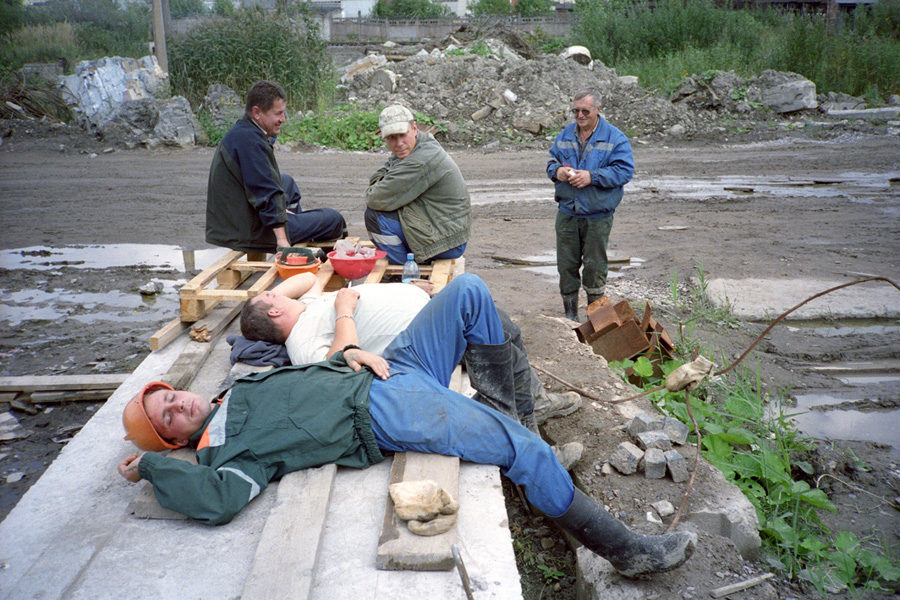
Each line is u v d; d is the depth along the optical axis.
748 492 3.62
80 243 8.45
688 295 6.77
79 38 17.77
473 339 3.18
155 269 7.52
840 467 4.07
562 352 4.75
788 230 9.05
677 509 3.19
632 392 4.27
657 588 2.78
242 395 2.97
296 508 2.63
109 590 2.34
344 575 2.38
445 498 2.56
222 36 16.97
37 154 13.83
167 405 2.98
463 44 22.23
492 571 2.41
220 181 5.09
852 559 3.20
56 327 5.83
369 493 2.81
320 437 2.84
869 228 9.05
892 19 23.06
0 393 4.53
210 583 2.38
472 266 7.87
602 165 5.58
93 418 3.48
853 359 5.47
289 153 14.30
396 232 5.08
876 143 14.82
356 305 3.55
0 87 15.67
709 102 16.97
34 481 3.74
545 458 2.83
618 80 17.12
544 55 21.80
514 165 13.33
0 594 2.31
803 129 16.11
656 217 9.83
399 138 4.84
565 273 6.03
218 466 2.75
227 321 4.65
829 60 19.12
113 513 2.77
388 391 2.98
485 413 2.94
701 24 21.58
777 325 6.09
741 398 4.52
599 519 2.75
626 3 23.62
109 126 14.93
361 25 36.84
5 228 8.99
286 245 5.17
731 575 2.88
